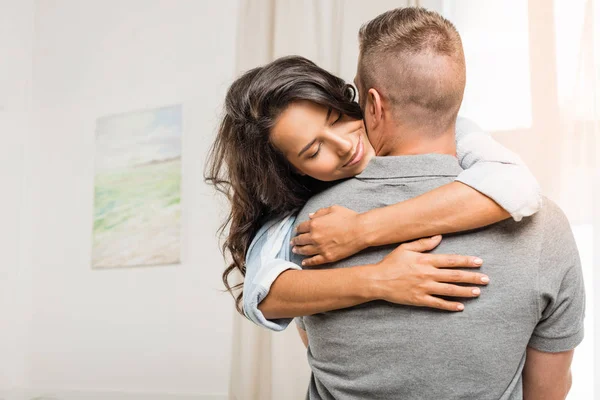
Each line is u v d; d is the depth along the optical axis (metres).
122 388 3.09
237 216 1.05
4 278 3.39
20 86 3.60
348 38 2.47
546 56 2.17
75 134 3.46
